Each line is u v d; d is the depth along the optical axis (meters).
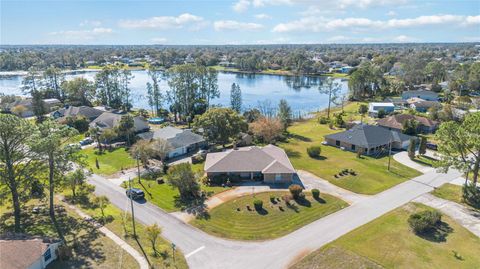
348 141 71.81
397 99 123.50
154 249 35.22
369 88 143.88
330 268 32.44
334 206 45.22
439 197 48.06
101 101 122.06
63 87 123.06
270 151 60.72
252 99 146.75
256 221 41.44
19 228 38.81
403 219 41.62
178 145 68.44
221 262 33.56
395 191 50.16
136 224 40.81
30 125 38.97
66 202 47.00
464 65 160.12
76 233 38.25
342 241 36.91
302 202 46.22
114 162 63.91
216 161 55.75
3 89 167.12
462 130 46.88
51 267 31.88
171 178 47.66
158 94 112.19
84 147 74.50
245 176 54.91
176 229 39.78
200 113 102.56
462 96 119.00
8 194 41.19
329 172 57.62
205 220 41.75
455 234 38.31
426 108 111.06
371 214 43.03
